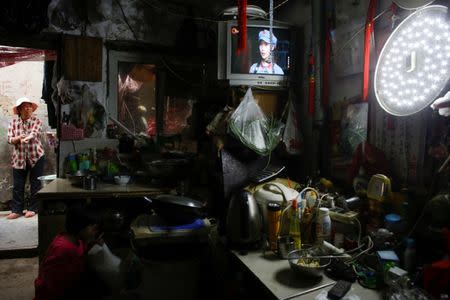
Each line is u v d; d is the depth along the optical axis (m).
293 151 2.46
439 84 1.34
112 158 3.08
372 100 1.91
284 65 2.53
